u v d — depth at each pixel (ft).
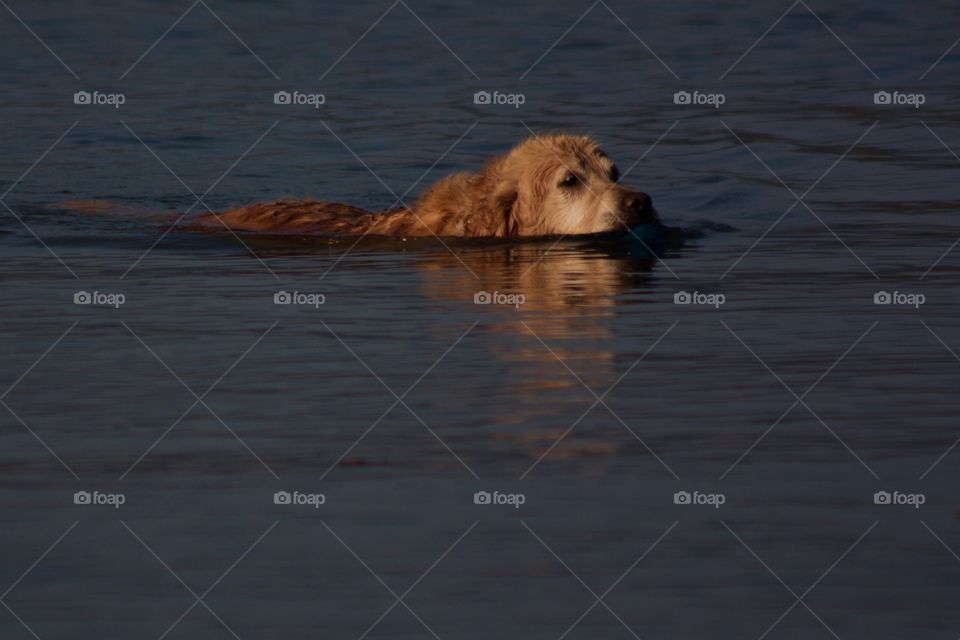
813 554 51.01
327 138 167.94
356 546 52.21
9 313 88.74
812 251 108.68
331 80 207.82
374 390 71.26
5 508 55.98
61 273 102.12
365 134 169.68
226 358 77.77
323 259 107.86
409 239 114.93
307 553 51.70
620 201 110.52
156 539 52.95
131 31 254.27
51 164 155.53
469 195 116.47
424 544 52.31
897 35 241.14
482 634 45.60
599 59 223.30
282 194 139.13
